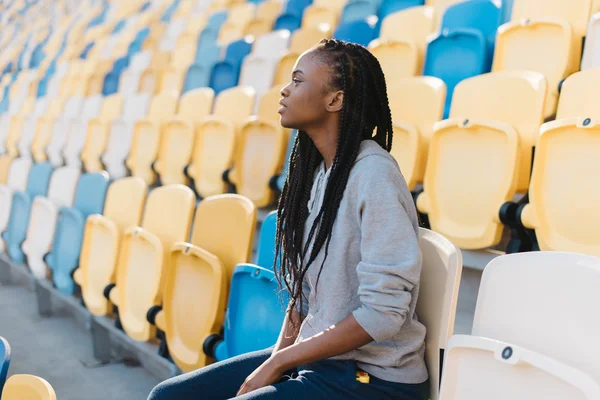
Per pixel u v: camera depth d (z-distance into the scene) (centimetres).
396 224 98
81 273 267
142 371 243
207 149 313
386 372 103
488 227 187
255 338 158
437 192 209
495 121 192
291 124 113
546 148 177
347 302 106
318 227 109
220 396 114
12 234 356
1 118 587
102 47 687
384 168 103
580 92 188
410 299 98
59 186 337
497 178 192
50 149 491
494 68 265
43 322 301
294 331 121
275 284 154
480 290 104
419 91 241
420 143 222
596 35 225
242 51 440
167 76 473
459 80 278
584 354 87
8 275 373
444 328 103
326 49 112
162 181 345
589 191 166
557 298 92
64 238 293
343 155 107
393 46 309
